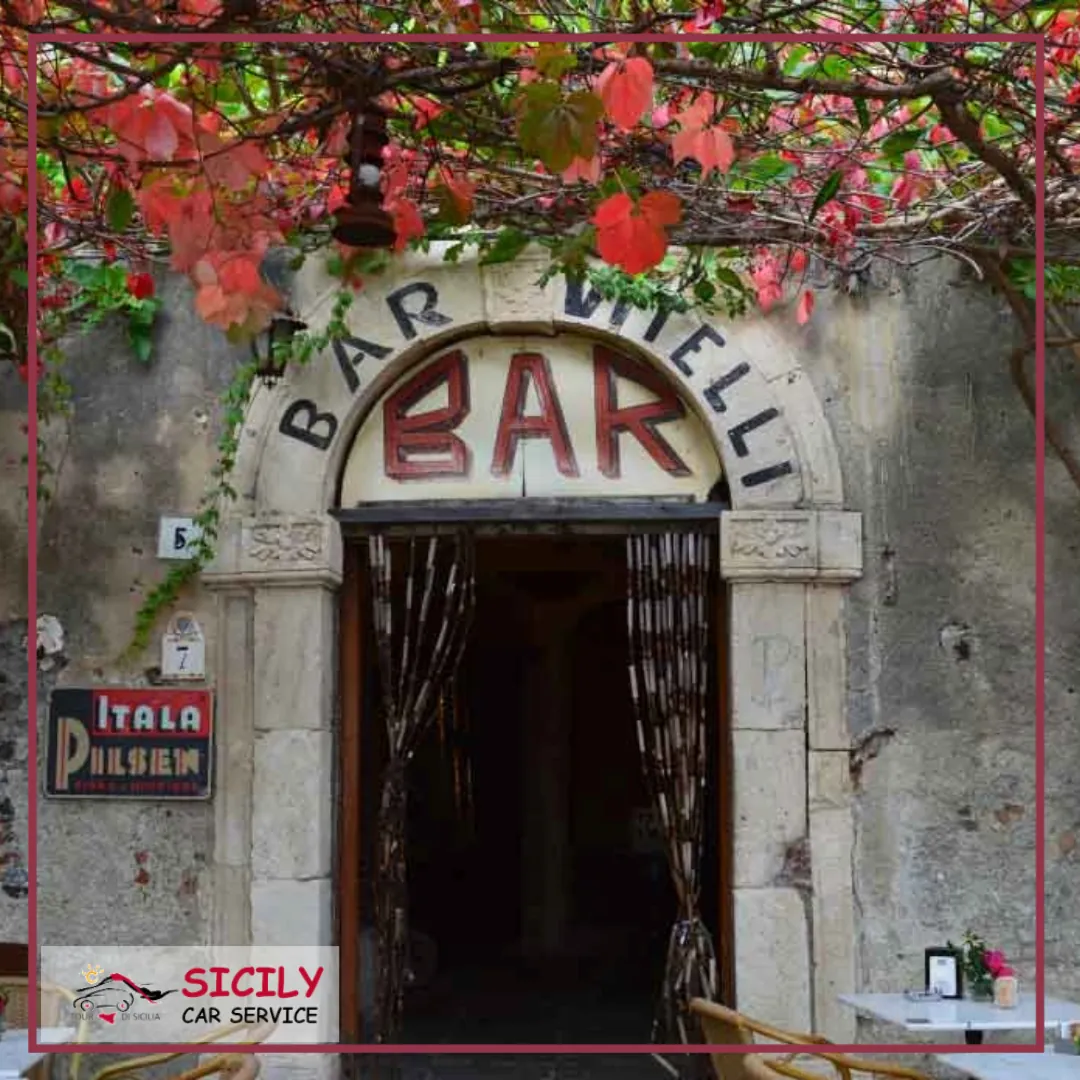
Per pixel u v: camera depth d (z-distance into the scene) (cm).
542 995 973
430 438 637
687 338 621
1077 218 539
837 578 610
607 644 1296
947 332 624
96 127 473
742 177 518
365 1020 653
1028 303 597
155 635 630
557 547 1034
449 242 629
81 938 620
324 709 625
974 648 612
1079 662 608
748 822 605
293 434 627
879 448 620
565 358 637
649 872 1268
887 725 609
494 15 420
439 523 631
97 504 640
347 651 646
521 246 516
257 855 614
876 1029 597
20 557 642
